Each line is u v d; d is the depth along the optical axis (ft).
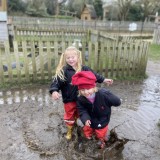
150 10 150.82
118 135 13.89
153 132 14.42
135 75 25.09
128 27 96.94
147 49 24.30
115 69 24.27
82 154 12.17
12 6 150.10
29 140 13.35
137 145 13.02
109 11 162.81
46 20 97.91
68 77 12.05
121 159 11.89
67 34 45.73
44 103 18.13
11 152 12.34
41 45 21.25
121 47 23.48
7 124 15.01
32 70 22.11
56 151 12.41
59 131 14.28
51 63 22.98
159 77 26.00
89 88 10.84
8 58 20.83
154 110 17.56
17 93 19.88
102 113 11.81
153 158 12.08
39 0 164.14
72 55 11.82
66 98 12.56
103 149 12.48
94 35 39.29
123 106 17.98
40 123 15.20
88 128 12.83
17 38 42.37
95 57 23.34
